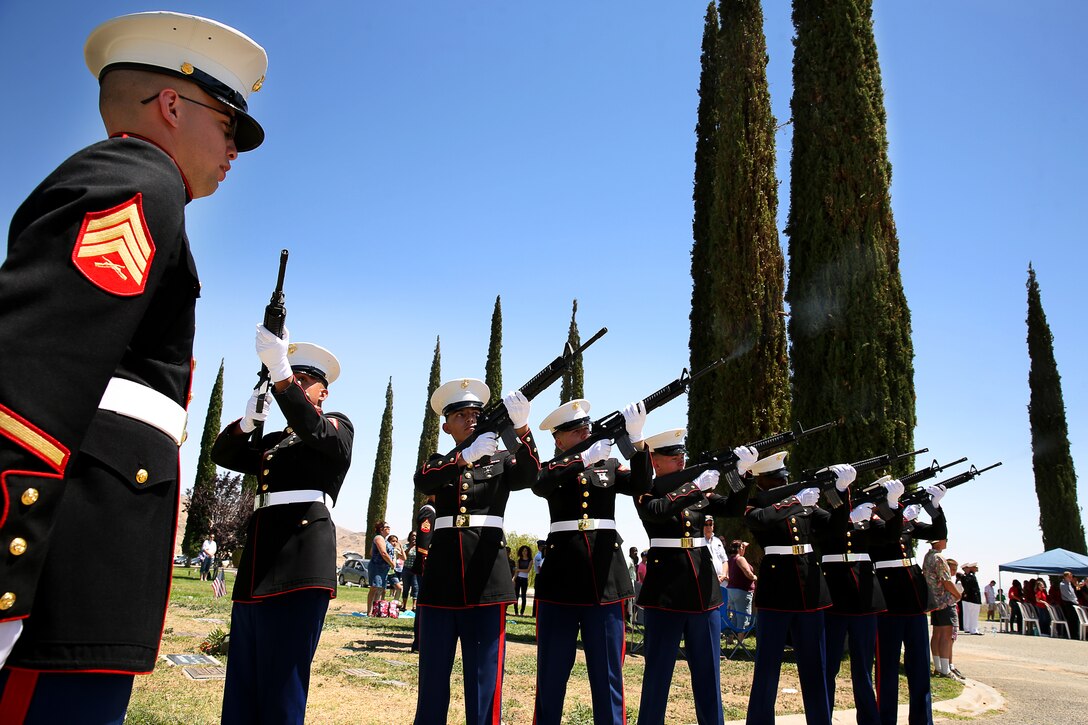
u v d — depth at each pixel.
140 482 1.82
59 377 1.47
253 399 4.64
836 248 14.64
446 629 5.37
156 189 1.79
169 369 1.97
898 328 14.20
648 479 6.26
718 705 6.44
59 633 1.63
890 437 13.55
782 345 15.84
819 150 15.16
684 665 11.45
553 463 6.45
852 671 7.73
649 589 6.64
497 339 40.72
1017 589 27.41
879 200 14.70
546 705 5.91
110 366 1.58
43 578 1.63
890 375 14.01
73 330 1.52
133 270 1.67
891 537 8.05
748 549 15.16
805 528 7.42
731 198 16.58
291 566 4.21
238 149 2.38
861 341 13.99
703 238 21.47
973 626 25.52
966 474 9.66
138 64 2.12
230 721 4.22
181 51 2.17
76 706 1.66
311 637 4.25
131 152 1.84
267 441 4.75
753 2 17.38
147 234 1.73
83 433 1.53
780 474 8.30
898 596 8.01
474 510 5.58
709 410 18.44
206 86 2.18
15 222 1.70
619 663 5.98
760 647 7.16
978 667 14.41
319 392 4.76
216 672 8.24
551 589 6.04
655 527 6.83
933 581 12.16
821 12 15.68
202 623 13.14
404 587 18.39
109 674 1.71
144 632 1.79
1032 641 22.03
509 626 16.56
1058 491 34.56
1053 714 9.46
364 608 20.78
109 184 1.69
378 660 9.90
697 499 6.89
